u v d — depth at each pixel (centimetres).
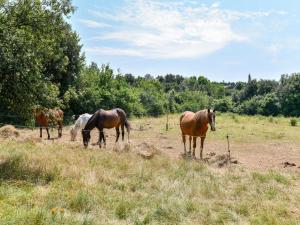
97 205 748
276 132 2505
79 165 1094
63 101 1347
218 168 1277
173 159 1328
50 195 781
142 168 1103
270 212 761
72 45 3080
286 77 5038
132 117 3647
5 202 723
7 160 1062
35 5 1097
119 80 3903
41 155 1186
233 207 796
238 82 7950
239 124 3052
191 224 682
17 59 1005
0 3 1047
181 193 876
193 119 1465
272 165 1427
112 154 1326
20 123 2684
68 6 1139
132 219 683
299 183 1073
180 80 9319
